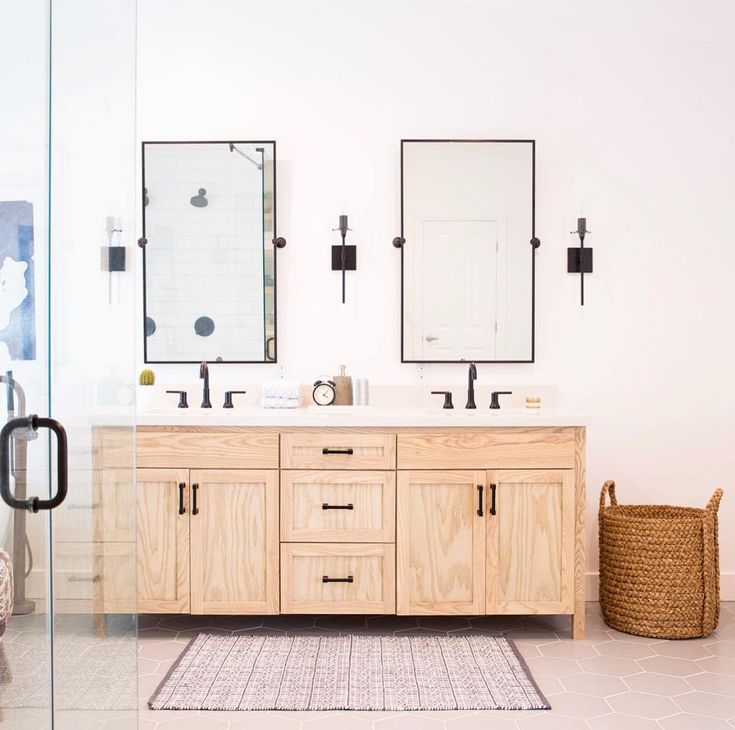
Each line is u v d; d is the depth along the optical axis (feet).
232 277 11.68
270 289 11.69
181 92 11.77
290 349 11.82
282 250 11.80
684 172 11.84
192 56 11.78
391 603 9.96
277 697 8.16
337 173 11.79
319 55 11.79
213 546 9.98
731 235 11.84
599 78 11.81
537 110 11.81
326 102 11.77
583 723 7.61
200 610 9.98
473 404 11.22
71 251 3.95
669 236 11.84
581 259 11.71
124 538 5.02
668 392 11.85
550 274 11.85
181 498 9.93
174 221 11.67
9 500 3.49
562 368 11.85
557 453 9.94
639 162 11.84
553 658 9.34
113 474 4.74
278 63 11.78
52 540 3.88
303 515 9.98
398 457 9.95
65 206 3.86
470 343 11.76
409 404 11.66
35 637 3.75
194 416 9.93
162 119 11.76
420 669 8.89
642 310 11.85
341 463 9.97
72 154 3.94
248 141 11.68
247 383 11.79
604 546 10.66
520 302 11.75
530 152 11.70
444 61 11.78
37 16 3.58
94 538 4.42
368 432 9.96
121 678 5.02
